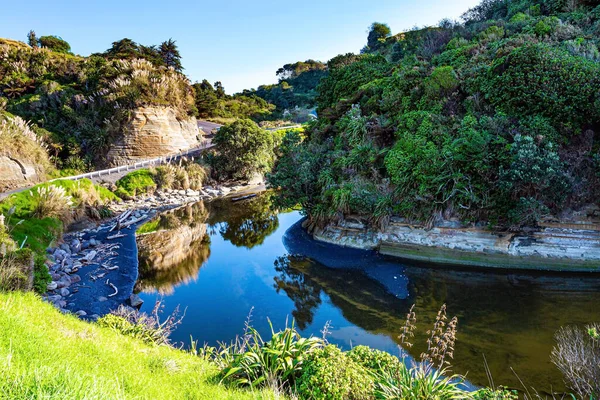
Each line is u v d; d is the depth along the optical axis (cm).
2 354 336
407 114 1902
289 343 528
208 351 716
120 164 3453
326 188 1867
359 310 1115
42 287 1064
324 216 1856
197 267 1544
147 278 1405
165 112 3841
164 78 4056
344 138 2175
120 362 446
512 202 1341
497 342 866
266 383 470
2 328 415
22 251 1037
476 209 1455
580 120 1358
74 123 3531
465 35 2636
